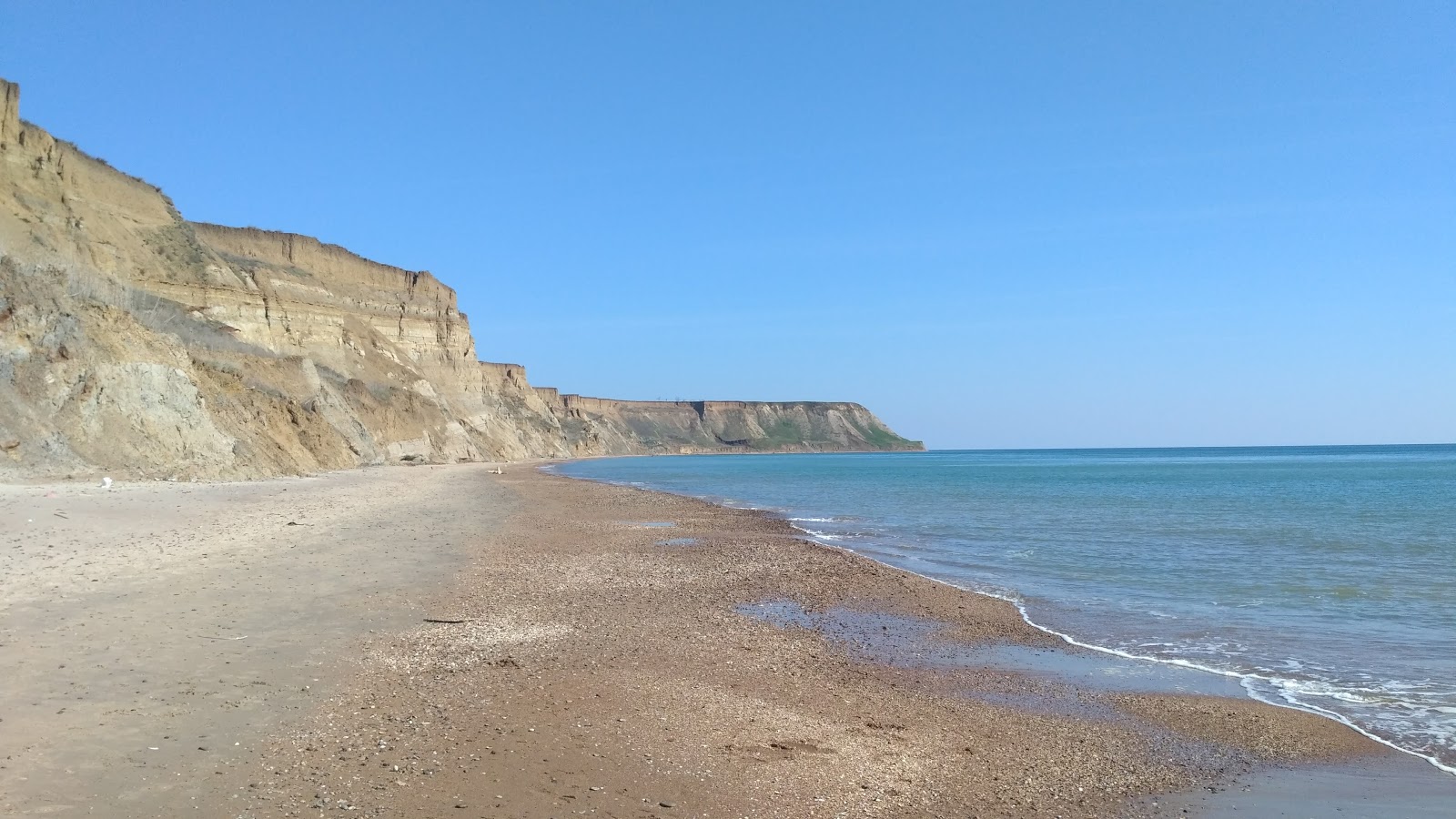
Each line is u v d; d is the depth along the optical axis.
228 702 8.55
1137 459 183.50
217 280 65.31
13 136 44.81
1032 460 172.12
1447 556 23.89
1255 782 8.14
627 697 9.67
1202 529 32.19
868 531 31.81
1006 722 9.84
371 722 8.20
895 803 7.28
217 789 6.41
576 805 6.58
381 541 22.44
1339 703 10.66
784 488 65.19
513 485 56.44
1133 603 17.17
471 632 12.55
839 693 10.66
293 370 66.88
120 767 6.71
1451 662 12.60
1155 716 10.12
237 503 28.81
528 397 170.25
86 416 33.12
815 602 16.97
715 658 11.98
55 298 34.69
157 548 18.28
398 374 99.25
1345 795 7.82
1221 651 13.34
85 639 10.55
